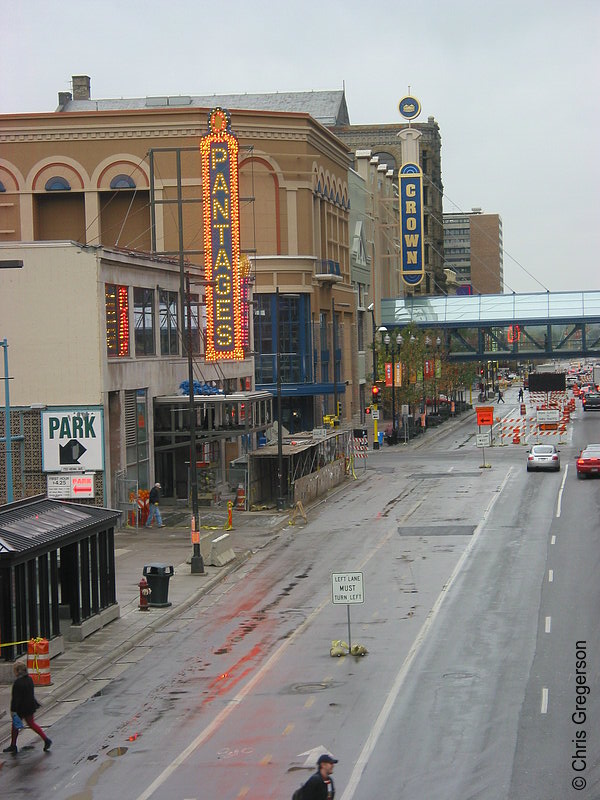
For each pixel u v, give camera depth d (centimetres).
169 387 6228
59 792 2059
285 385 9588
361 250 12619
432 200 19012
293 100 17762
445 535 4891
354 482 7225
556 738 2186
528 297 13700
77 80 13262
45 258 5203
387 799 1914
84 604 3344
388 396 11275
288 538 5100
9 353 5234
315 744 2242
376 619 3366
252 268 9181
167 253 6216
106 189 8944
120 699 2686
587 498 5919
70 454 5228
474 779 1984
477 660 2819
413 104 13725
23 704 2308
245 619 3509
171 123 8888
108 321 5350
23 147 8988
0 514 3105
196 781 2069
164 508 6144
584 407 14612
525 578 3866
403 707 2456
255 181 9562
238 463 6153
